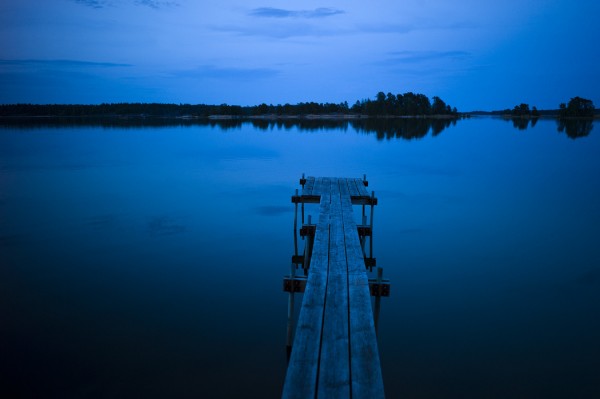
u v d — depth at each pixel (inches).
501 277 421.4
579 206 707.4
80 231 564.1
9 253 475.2
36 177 983.6
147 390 253.4
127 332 314.2
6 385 254.5
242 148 1657.2
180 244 518.6
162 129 2957.7
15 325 320.2
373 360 191.8
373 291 297.4
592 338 310.5
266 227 604.1
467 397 251.6
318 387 173.3
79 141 1926.7
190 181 955.3
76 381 259.4
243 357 288.4
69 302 358.3
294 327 329.1
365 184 650.8
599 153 1428.4
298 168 1152.2
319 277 284.5
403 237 557.3
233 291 388.5
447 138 2158.0
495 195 804.6
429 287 400.8
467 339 311.7
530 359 287.7
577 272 429.4
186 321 331.9
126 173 1052.5
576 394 253.4
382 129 3029.0
